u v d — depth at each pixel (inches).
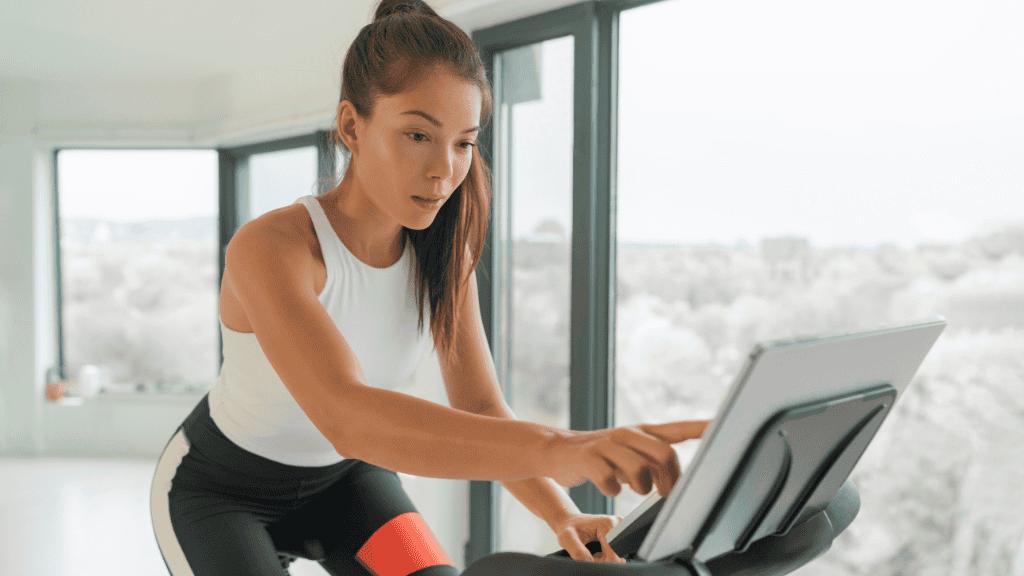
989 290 63.9
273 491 37.8
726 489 18.9
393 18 27.6
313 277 30.8
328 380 23.6
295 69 154.1
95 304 191.0
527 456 19.9
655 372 84.3
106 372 191.9
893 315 68.5
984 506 66.2
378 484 40.7
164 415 186.4
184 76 172.9
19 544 125.7
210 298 183.3
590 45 84.0
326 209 32.9
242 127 165.3
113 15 134.3
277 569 34.4
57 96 185.0
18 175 185.6
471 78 26.5
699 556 20.1
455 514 102.7
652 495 25.3
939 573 69.2
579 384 87.7
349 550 38.5
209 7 128.7
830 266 71.4
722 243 77.9
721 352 78.9
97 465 178.5
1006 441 64.4
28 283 187.3
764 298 75.5
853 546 74.3
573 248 87.6
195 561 34.5
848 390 21.0
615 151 86.0
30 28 142.2
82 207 189.8
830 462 22.3
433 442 21.0
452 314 37.1
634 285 85.4
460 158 27.1
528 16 90.2
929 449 68.9
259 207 173.8
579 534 30.0
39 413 189.8
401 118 25.8
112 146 184.5
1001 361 64.0
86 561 118.0
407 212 27.0
